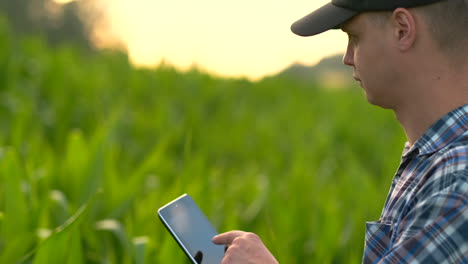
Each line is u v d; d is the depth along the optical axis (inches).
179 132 226.5
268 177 189.6
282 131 299.3
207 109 314.3
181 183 121.3
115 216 121.6
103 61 366.6
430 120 51.3
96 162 125.1
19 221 105.6
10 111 215.2
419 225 46.4
